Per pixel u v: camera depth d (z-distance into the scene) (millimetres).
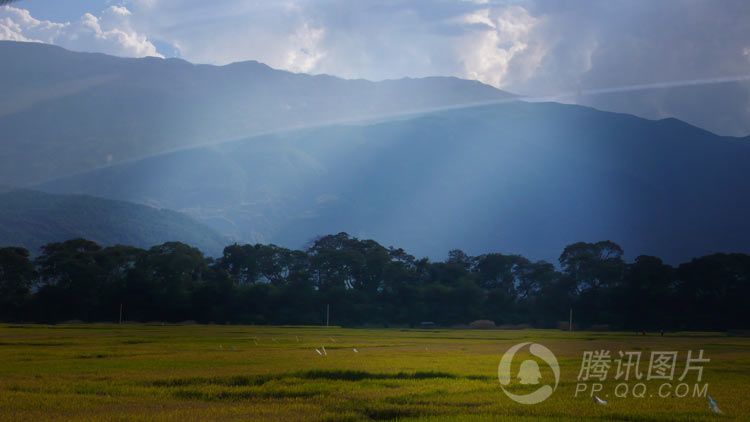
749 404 32656
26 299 147875
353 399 33656
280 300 154500
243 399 34344
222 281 154125
